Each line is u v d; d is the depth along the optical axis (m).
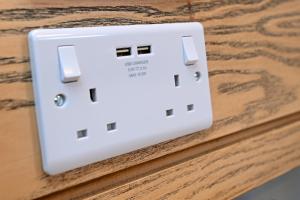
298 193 0.51
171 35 0.33
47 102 0.26
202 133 0.38
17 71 0.25
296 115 0.52
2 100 0.25
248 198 0.44
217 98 0.39
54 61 0.26
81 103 0.27
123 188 0.31
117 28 0.30
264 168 0.46
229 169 0.41
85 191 0.29
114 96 0.29
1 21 0.25
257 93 0.45
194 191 0.37
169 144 0.34
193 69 0.35
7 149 0.25
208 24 0.39
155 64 0.32
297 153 0.51
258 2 0.45
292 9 0.51
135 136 0.30
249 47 0.44
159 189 0.34
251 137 0.44
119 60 0.29
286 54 0.50
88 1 0.29
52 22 0.27
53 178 0.27
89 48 0.28
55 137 0.26
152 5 0.33
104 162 0.30
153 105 0.32
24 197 0.25
